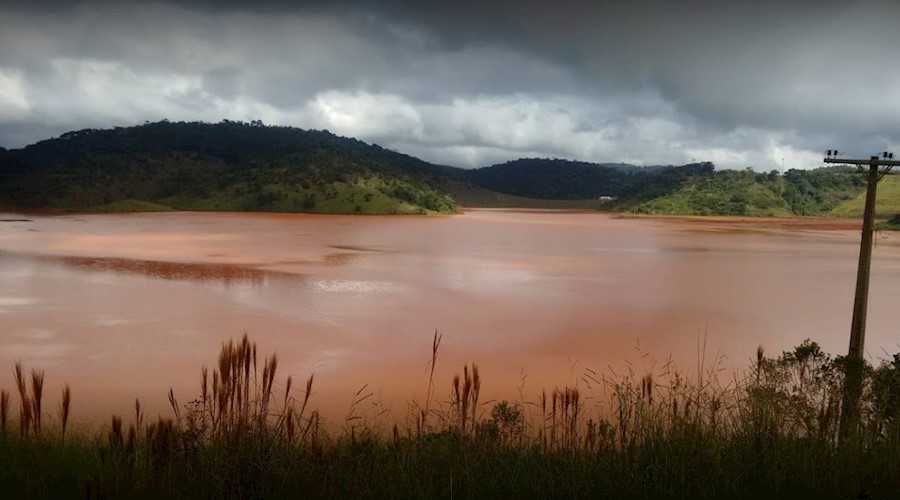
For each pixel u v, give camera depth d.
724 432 4.76
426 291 34.66
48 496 3.60
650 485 3.89
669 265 51.25
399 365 19.05
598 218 164.12
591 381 17.03
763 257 59.59
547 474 4.00
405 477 3.89
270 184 157.50
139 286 34.44
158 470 3.73
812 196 184.12
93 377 16.94
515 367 19.02
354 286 35.97
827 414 5.04
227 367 3.99
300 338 22.61
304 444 4.21
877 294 36.59
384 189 162.12
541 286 37.56
